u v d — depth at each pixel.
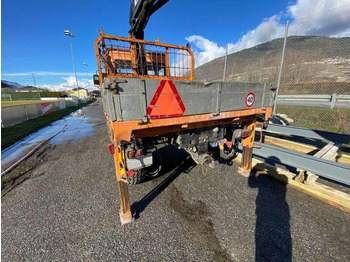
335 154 2.97
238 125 3.36
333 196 2.26
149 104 1.69
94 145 5.49
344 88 7.06
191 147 2.54
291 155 2.65
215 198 2.49
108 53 4.20
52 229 2.04
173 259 1.61
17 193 2.84
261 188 2.70
